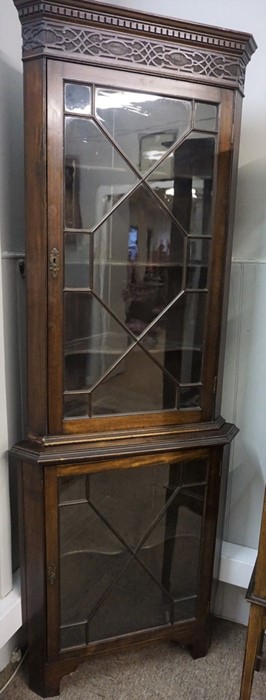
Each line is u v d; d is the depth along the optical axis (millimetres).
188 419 1176
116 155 1003
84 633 1231
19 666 1333
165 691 1263
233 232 1229
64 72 918
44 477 1067
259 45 1219
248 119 1264
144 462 1131
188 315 1127
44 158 939
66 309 1024
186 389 1164
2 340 1110
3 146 1100
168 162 1039
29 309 1025
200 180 1063
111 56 939
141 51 954
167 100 1003
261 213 1295
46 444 1057
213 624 1515
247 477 1449
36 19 894
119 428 1119
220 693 1258
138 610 1280
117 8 900
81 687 1273
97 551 1191
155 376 1132
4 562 1194
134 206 1040
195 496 1223
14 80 1131
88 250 1018
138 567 1246
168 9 1270
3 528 1179
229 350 1395
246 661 1086
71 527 1142
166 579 1281
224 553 1442
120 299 1072
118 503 1166
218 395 1213
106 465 1104
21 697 1235
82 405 1083
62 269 996
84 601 1217
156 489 1185
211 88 1017
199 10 1252
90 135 973
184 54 980
